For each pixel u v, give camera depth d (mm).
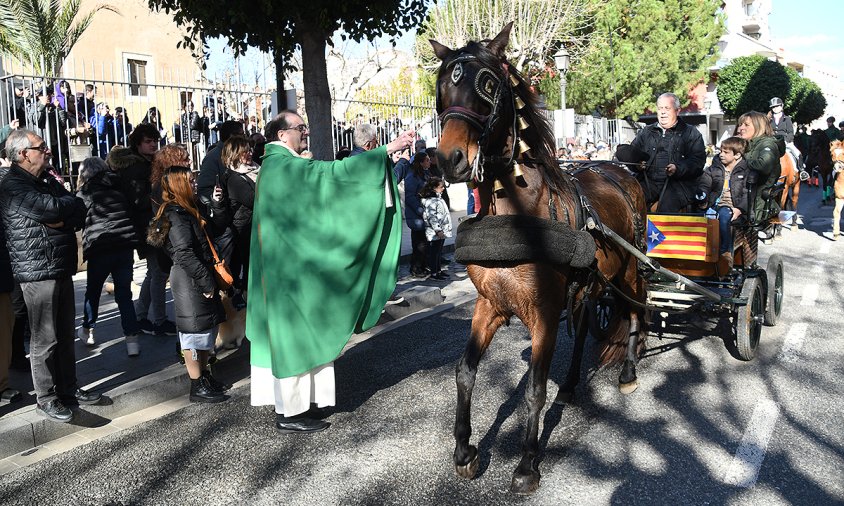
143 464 4062
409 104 12656
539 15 23578
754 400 4750
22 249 4273
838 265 9266
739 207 6281
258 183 4496
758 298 5660
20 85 9273
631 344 5047
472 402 4875
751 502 3484
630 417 4539
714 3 28672
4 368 4727
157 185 5449
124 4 17281
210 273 4801
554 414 4617
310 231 4352
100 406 4727
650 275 5676
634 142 6410
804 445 4074
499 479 3779
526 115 3631
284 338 4316
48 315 4367
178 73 18172
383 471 3896
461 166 3154
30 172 4348
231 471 3951
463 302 7949
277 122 4582
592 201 4227
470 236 3580
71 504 3623
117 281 5785
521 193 3582
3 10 13195
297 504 3574
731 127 41625
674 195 6203
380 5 7035
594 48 26828
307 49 7641
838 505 3443
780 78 33719
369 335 6660
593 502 3518
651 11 27391
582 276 3932
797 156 12133
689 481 3701
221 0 6559
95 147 9836
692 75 29016
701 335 6219
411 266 9344
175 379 5203
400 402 4906
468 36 23516
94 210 5707
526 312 3621
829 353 5688
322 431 4461
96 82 9297
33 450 4293
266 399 4602
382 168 4332
